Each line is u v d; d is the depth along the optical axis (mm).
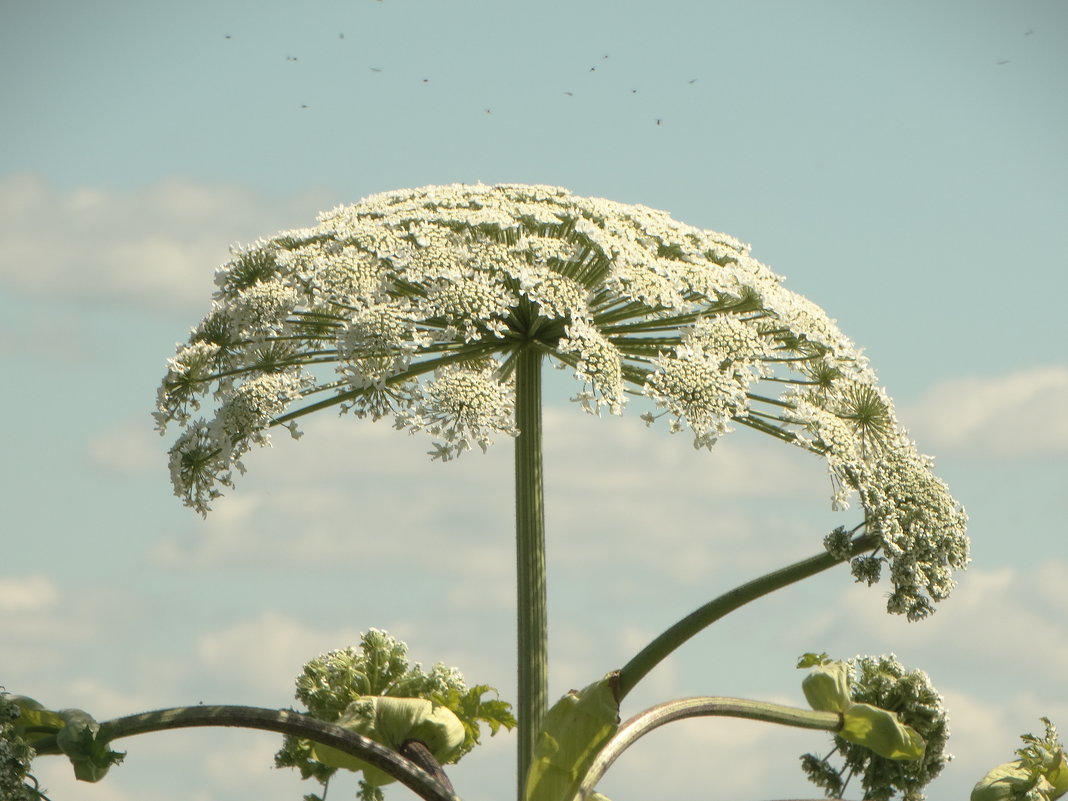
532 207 8156
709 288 7934
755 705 6691
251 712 6125
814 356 8148
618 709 6281
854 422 7918
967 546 7117
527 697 7762
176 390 8023
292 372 7918
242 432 7469
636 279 7664
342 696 7855
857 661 7375
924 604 6879
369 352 7254
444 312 7406
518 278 7500
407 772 6172
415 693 7895
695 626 6223
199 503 7527
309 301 7617
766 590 6242
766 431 7652
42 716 6203
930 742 7133
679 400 7227
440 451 7055
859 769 7098
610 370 7254
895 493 7047
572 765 6289
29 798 5695
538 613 7852
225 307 8141
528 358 8023
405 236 7848
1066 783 6914
